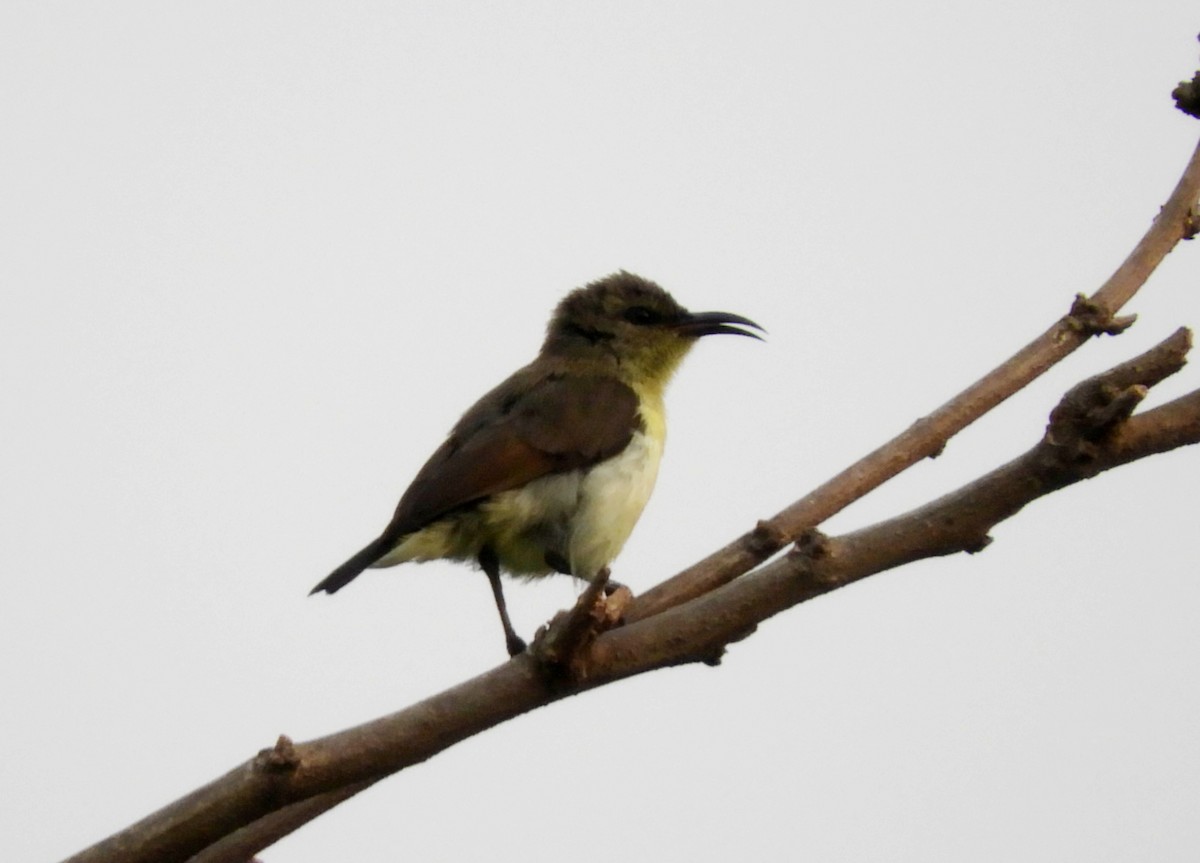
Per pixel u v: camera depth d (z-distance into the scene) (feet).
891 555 25.40
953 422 32.78
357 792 29.71
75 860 24.97
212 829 24.98
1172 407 24.02
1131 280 32.50
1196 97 30.50
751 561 32.17
